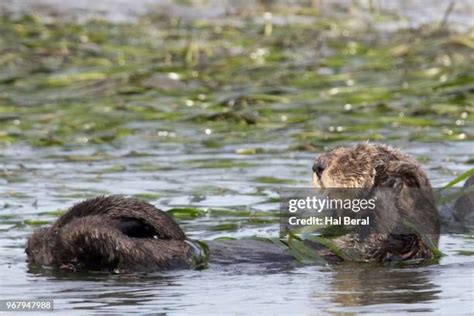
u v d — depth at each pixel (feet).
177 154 141.49
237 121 157.17
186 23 233.55
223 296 81.66
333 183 95.66
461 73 179.52
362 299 80.38
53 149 144.87
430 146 142.72
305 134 148.46
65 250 89.76
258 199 117.91
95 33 221.05
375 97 166.81
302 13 241.76
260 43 208.54
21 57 198.90
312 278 87.51
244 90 173.99
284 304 79.15
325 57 196.85
